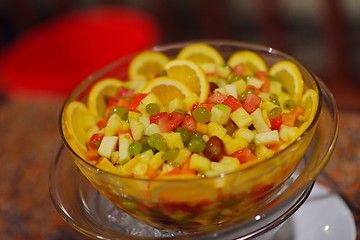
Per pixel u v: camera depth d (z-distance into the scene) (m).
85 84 0.85
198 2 1.86
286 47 1.88
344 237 0.78
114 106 0.82
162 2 1.94
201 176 0.67
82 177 0.82
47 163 1.05
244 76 0.83
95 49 1.74
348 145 0.97
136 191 0.67
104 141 0.75
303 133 0.68
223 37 1.91
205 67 0.85
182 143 0.72
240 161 0.70
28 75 1.65
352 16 1.91
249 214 0.72
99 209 0.78
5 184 1.02
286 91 0.83
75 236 0.90
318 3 1.93
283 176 0.70
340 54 1.78
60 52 1.73
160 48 0.90
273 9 1.77
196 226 0.73
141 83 0.86
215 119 0.73
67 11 2.07
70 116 0.79
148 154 0.72
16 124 1.17
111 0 2.13
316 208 0.83
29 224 0.94
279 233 0.81
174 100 0.77
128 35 1.74
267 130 0.73
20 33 2.13
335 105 0.78
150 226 0.76
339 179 0.92
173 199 0.67
